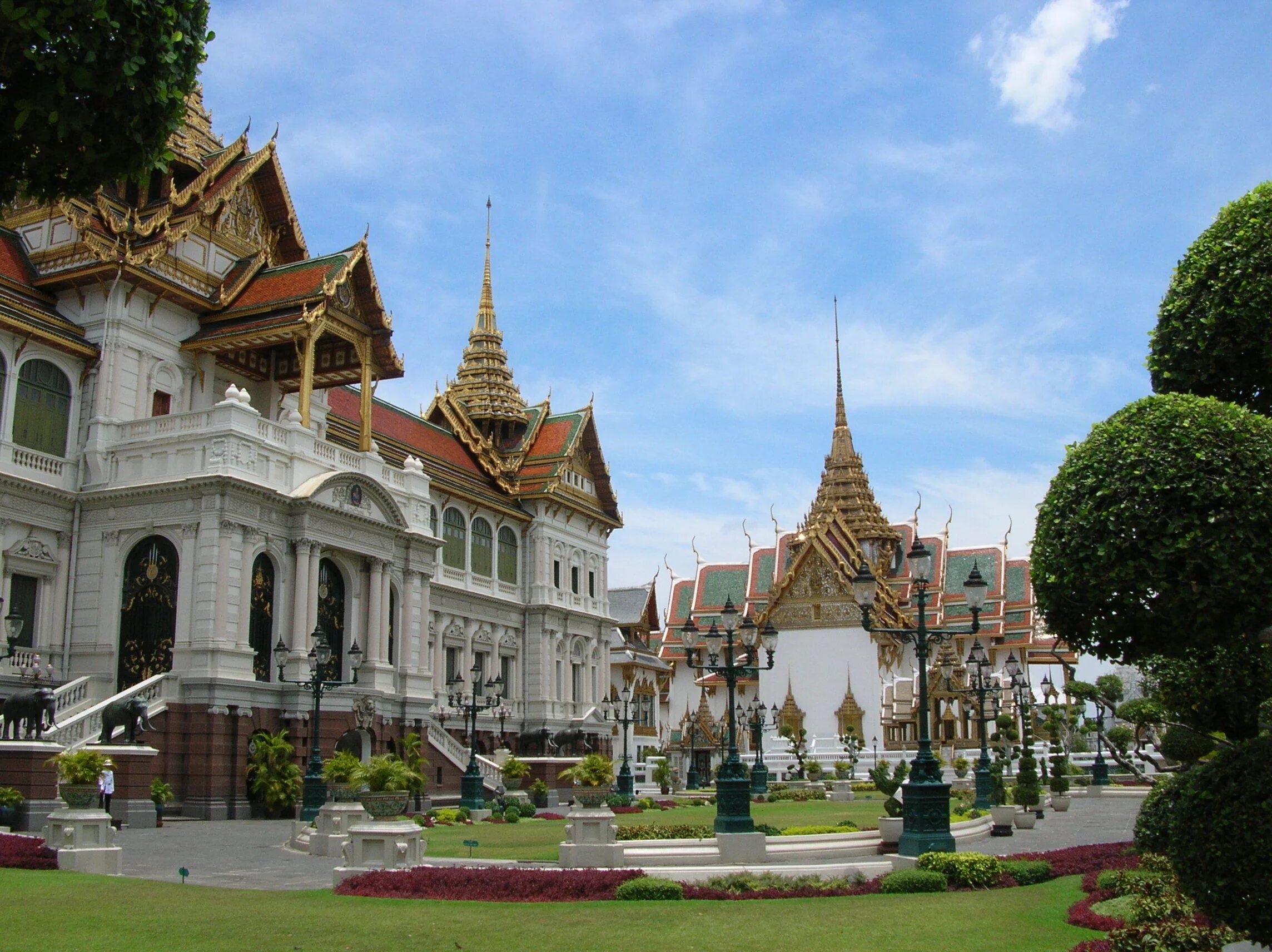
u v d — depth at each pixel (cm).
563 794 6038
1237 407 1364
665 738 10994
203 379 4878
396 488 5259
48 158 1275
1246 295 1614
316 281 4894
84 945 1394
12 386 4162
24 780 3122
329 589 4778
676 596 11831
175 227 4731
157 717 3903
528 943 1477
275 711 4291
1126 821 4247
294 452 4544
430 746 5125
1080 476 1385
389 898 1892
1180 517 1291
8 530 4109
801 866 2411
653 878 2033
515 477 7394
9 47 1150
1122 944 1413
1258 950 1368
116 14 1191
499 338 8338
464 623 6588
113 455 4366
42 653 4181
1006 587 10819
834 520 10344
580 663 7694
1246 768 1229
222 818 3950
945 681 8631
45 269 4575
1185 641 1352
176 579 4178
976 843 3281
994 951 1441
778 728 9794
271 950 1391
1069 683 4884
